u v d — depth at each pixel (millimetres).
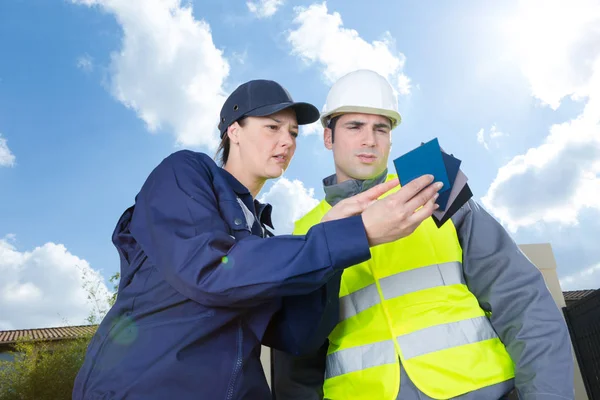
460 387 1664
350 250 1229
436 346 1737
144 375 1219
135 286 1365
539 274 1813
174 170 1446
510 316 1776
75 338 17047
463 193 1434
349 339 1937
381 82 2174
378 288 1919
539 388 1629
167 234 1303
